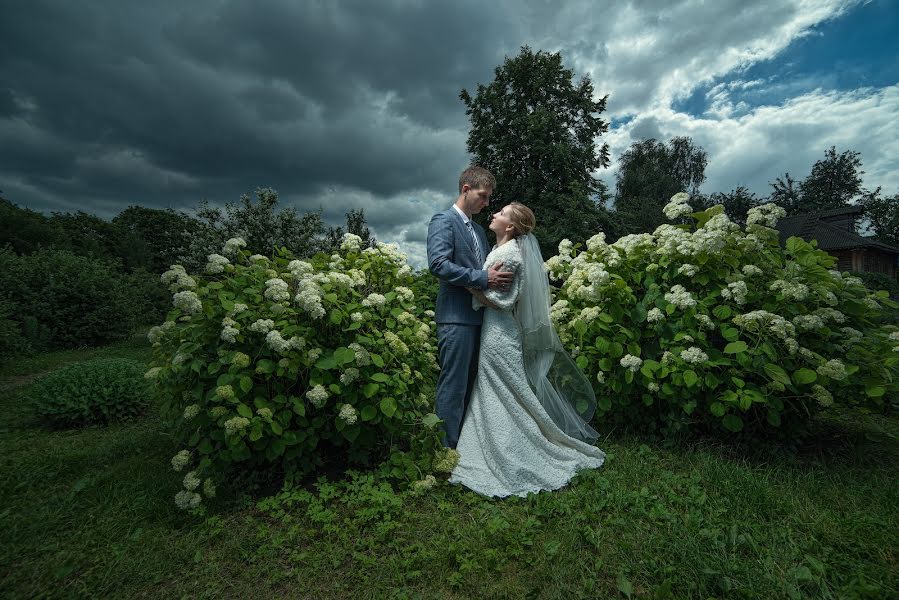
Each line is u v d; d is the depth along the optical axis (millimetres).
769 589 1725
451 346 2984
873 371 2926
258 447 2488
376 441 2986
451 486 2695
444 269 2893
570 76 20281
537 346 3184
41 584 1839
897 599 1668
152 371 2729
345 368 2598
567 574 1867
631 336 3240
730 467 2766
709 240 3092
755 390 2863
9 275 10539
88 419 4180
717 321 3166
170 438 3506
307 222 8164
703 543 1998
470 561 1961
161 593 1804
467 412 3057
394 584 1852
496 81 20766
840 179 46125
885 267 29672
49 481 2867
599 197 19438
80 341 10789
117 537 2182
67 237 27422
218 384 2387
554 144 18641
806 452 3230
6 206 27031
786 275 3123
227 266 2783
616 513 2328
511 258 2941
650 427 3391
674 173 44281
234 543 2105
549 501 2463
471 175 3230
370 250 3439
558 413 3230
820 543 2043
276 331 2426
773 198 49219
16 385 6590
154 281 16453
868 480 2725
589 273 3281
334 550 2059
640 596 1748
